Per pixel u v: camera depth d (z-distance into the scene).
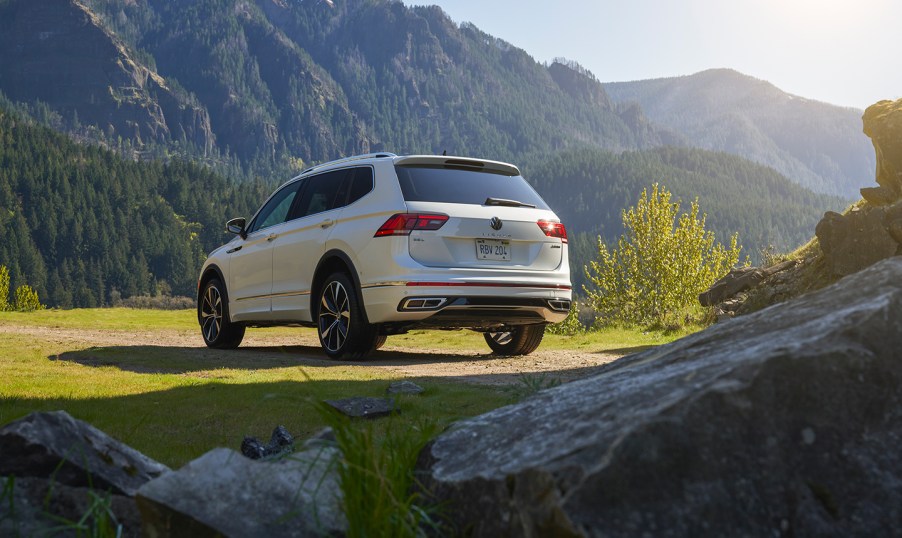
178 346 10.64
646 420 1.50
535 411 2.12
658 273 21.80
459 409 4.59
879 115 11.85
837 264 11.87
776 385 1.60
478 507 1.67
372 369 7.25
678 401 1.54
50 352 8.96
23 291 71.31
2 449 2.00
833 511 1.51
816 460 1.56
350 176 8.41
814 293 2.23
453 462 1.95
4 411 4.33
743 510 1.45
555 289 8.10
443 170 8.03
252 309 9.56
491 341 9.67
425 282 7.49
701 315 17.34
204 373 6.88
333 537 1.68
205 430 4.02
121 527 1.81
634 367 2.34
